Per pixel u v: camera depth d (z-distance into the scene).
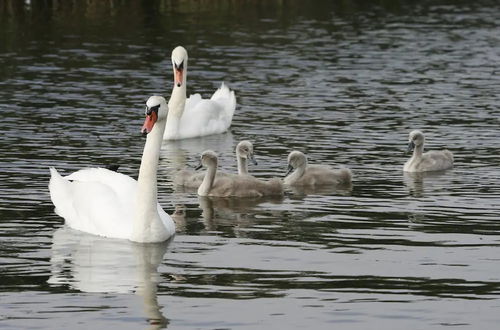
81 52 39.38
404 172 24.45
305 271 17.16
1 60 37.66
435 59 40.09
